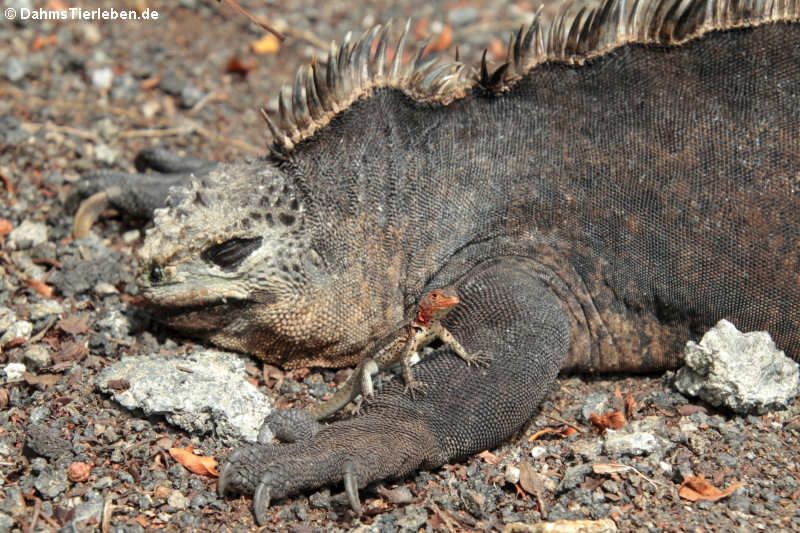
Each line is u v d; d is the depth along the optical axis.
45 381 8.96
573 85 9.55
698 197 9.36
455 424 8.14
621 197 9.45
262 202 9.05
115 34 16.78
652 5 9.42
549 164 9.55
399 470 7.75
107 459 8.09
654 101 9.49
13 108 14.33
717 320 9.48
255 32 17.84
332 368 9.66
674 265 9.41
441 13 19.25
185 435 8.41
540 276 9.52
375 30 9.41
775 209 9.27
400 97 9.39
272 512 7.50
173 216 9.05
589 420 8.99
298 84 9.18
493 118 9.61
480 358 8.50
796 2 9.30
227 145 14.38
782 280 9.30
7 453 8.16
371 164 9.32
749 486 7.96
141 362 8.98
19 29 16.42
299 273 9.02
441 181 9.50
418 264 9.48
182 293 9.00
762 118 9.35
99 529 7.31
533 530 7.25
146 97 15.38
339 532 7.33
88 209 11.45
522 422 8.57
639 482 7.92
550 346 8.82
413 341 8.18
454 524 7.51
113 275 10.54
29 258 11.05
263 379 9.44
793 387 9.05
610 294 9.57
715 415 8.98
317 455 7.54
